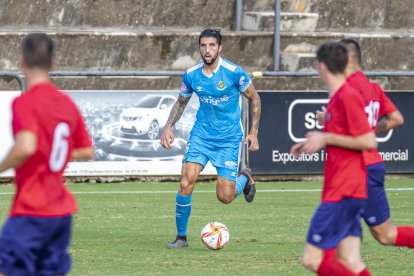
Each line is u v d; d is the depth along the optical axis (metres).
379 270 24.05
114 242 28.39
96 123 43.06
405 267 24.52
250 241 28.77
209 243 26.66
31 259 15.48
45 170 15.40
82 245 27.75
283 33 56.00
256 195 40.69
